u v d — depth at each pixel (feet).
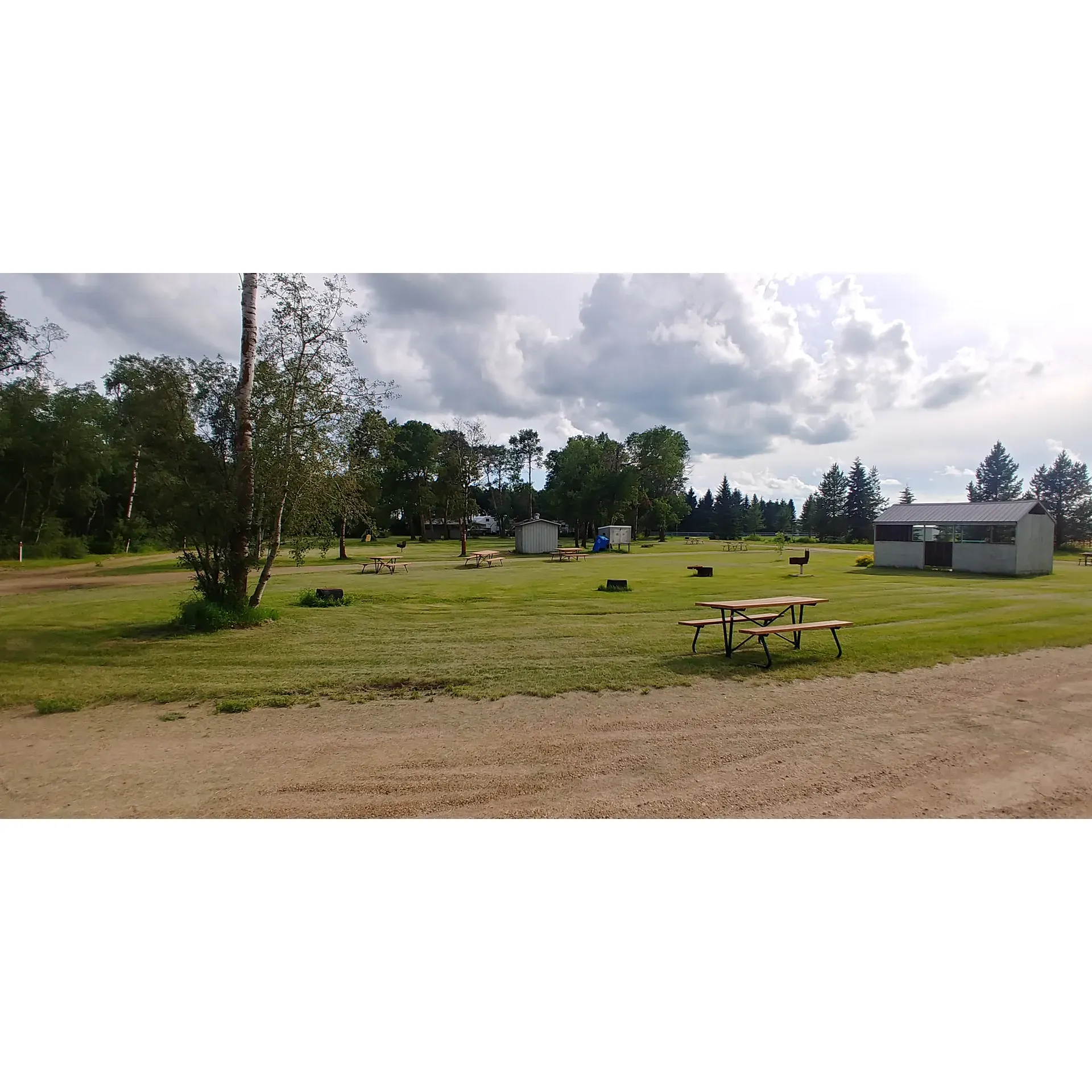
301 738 19.53
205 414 40.27
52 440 129.39
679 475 280.92
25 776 16.98
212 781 16.56
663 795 15.37
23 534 127.03
